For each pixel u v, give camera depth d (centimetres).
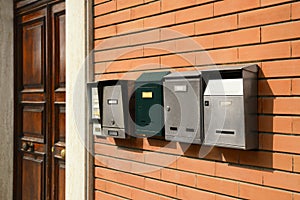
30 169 473
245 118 222
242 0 236
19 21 495
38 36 461
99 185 334
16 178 497
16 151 500
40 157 458
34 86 468
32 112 471
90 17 343
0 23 488
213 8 252
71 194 358
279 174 217
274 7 221
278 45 219
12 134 497
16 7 496
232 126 229
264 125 225
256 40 229
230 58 242
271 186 220
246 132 223
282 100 217
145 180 295
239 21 238
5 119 493
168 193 278
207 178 252
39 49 459
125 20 314
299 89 210
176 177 272
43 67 452
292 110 213
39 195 456
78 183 349
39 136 459
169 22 280
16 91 496
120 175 315
